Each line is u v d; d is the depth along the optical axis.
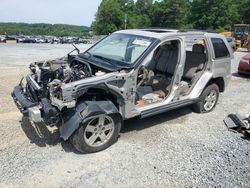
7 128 4.74
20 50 21.62
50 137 4.48
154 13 82.62
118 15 78.50
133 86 4.34
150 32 5.07
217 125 5.41
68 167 3.70
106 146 4.21
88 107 3.92
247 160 4.10
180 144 4.52
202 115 5.95
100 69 4.44
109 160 3.92
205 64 5.80
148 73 5.21
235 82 9.57
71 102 3.79
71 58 5.20
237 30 28.80
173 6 78.81
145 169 3.75
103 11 77.94
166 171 3.73
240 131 5.11
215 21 75.88
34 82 4.41
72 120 3.85
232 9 76.81
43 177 3.46
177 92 5.14
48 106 3.85
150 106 4.75
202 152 4.29
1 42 40.09
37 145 4.22
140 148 4.31
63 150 4.12
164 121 5.48
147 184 3.43
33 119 3.89
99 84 3.96
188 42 6.04
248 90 8.43
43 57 15.89
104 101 4.18
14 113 5.43
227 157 4.16
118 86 4.17
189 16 81.38
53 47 27.47
